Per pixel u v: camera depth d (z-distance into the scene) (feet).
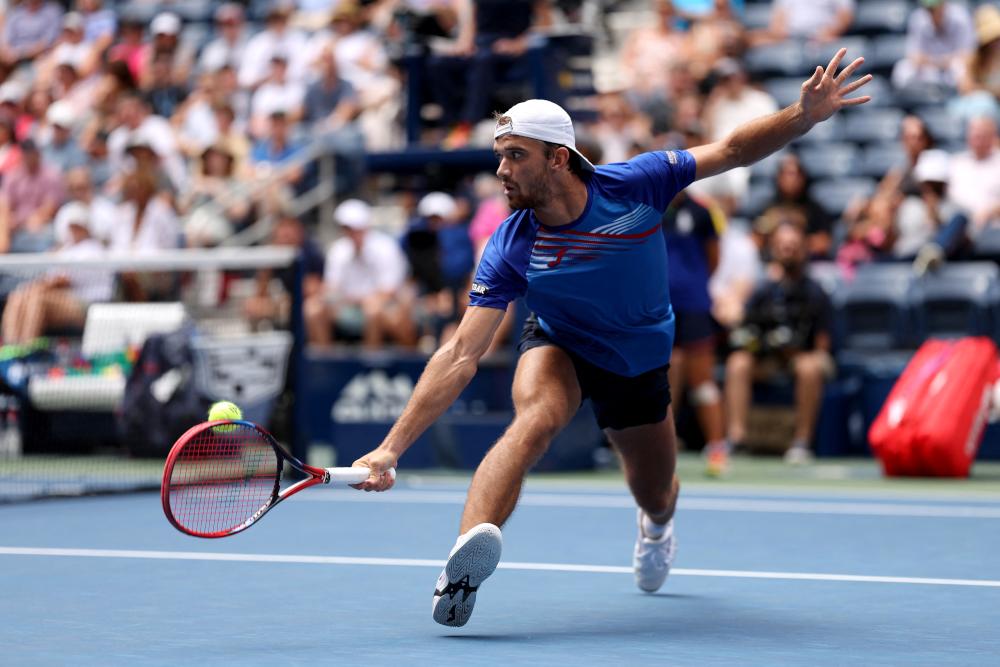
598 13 161.27
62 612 48.65
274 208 139.95
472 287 45.85
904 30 167.22
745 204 146.10
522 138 43.57
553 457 106.11
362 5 174.09
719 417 105.60
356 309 134.31
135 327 112.37
